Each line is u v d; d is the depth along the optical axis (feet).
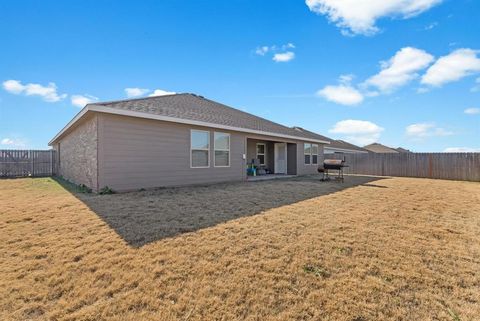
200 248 10.87
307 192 26.00
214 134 34.14
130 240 11.71
